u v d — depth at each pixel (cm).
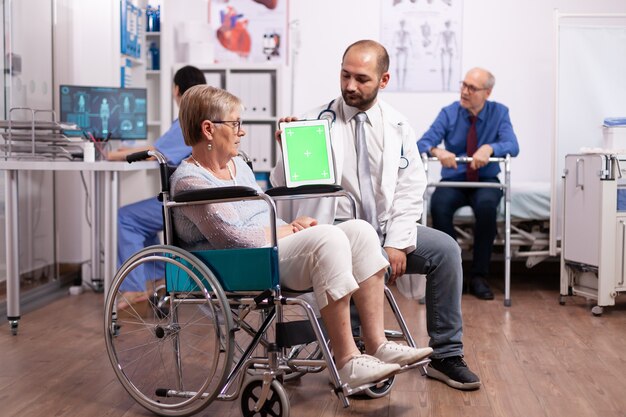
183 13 543
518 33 532
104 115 429
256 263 221
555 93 453
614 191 396
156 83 524
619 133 427
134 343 325
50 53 448
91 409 243
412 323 377
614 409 243
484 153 443
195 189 229
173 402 242
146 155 239
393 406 245
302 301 217
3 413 239
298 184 253
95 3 464
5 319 376
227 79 515
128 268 237
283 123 256
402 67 539
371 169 275
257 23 541
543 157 536
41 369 288
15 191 348
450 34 535
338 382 212
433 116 540
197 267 224
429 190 481
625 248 399
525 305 427
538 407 245
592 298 410
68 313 391
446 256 266
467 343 334
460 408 244
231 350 220
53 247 455
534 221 471
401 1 536
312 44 543
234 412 241
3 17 398
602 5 526
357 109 275
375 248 231
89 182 468
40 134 374
